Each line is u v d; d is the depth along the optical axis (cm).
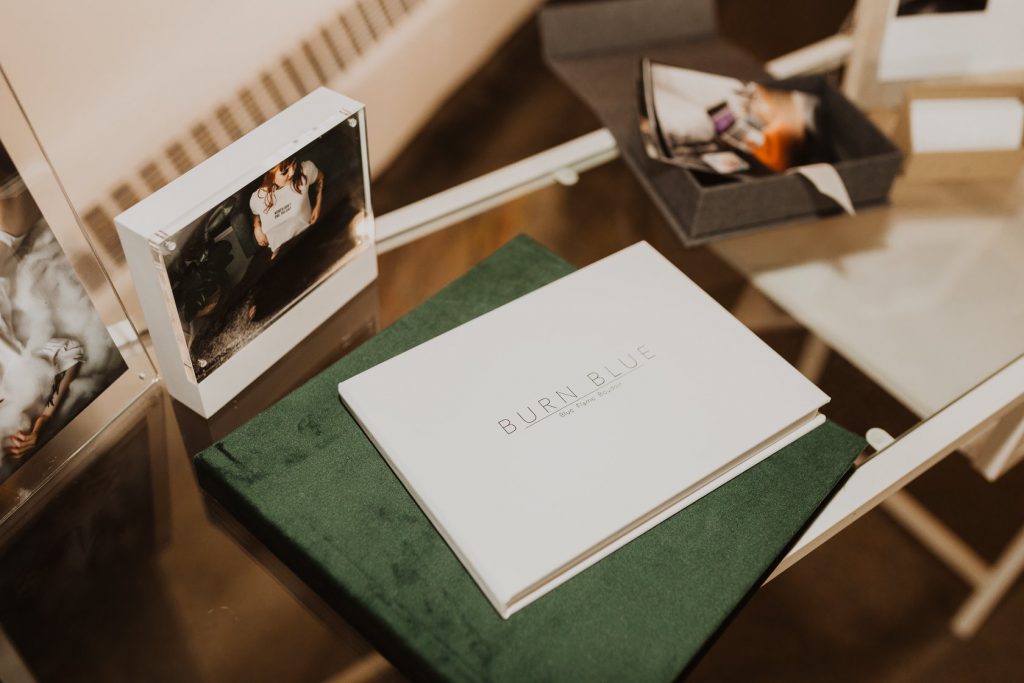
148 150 57
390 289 61
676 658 41
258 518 45
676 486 45
